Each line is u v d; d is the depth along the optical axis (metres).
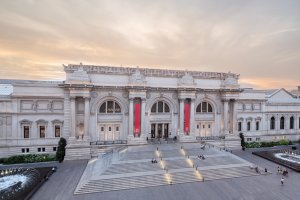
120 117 51.16
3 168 39.53
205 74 56.09
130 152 44.03
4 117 44.72
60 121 47.59
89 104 47.94
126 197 29.20
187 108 54.03
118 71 50.16
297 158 47.94
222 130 58.09
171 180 34.41
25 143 45.94
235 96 56.97
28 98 45.75
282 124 65.94
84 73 46.97
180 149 46.81
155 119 53.59
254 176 37.47
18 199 27.59
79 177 36.12
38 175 35.84
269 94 74.50
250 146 57.91
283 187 32.75
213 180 35.41
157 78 52.81
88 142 47.22
